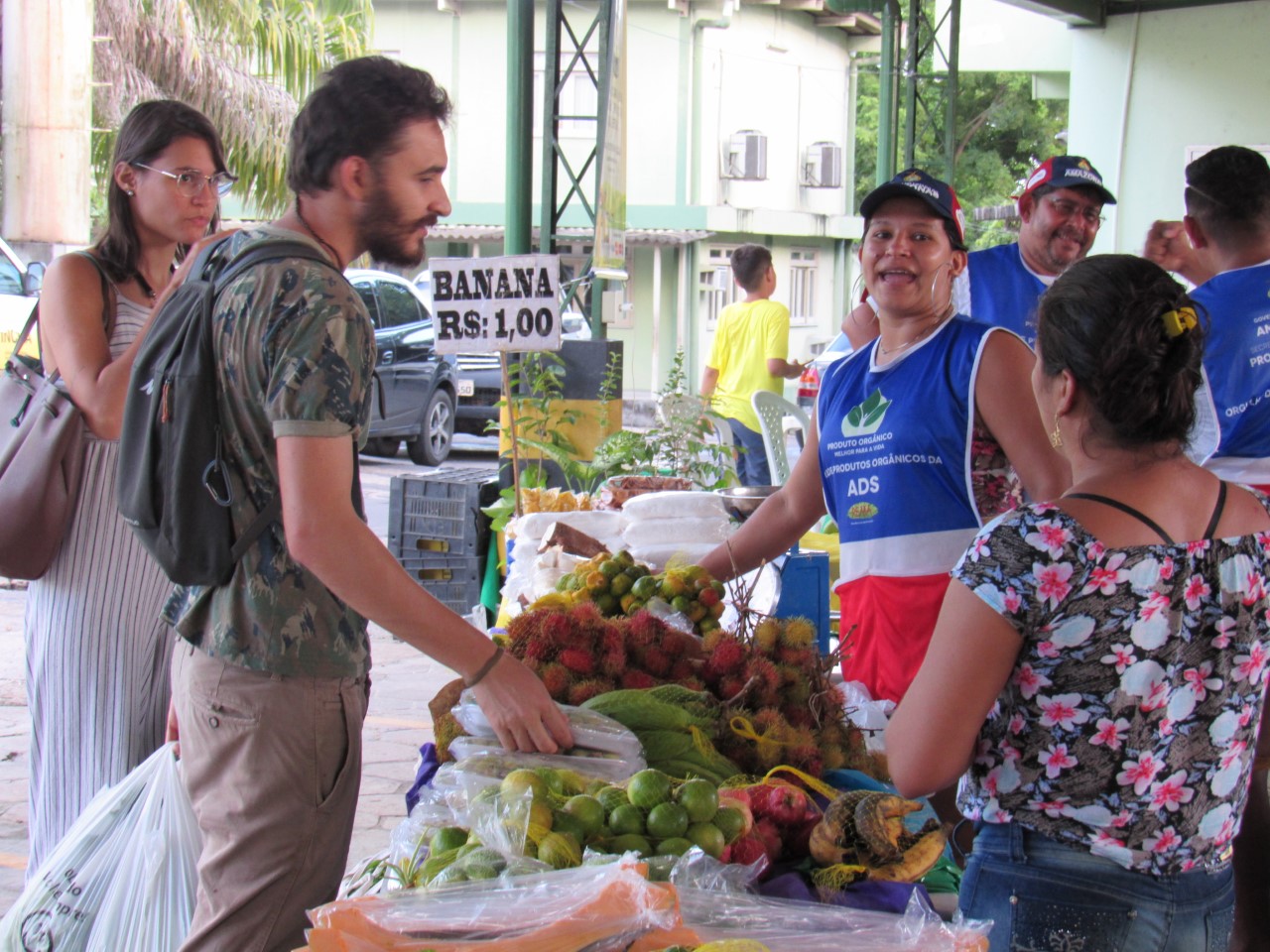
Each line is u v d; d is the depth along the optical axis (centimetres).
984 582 172
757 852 194
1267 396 350
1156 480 174
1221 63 915
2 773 459
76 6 877
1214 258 362
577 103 2306
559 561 360
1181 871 177
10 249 873
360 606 196
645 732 221
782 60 2481
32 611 285
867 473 295
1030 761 177
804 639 256
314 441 192
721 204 2341
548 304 490
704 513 405
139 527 205
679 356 681
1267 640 180
